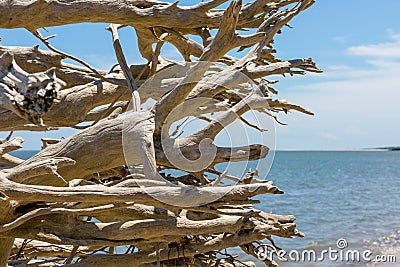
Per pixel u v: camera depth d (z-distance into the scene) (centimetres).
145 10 558
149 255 526
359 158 17300
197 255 584
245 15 604
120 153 493
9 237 473
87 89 589
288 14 556
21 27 522
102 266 517
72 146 493
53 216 479
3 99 330
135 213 520
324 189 4766
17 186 417
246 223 507
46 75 329
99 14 536
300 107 535
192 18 573
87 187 432
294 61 543
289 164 11438
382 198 3953
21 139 422
